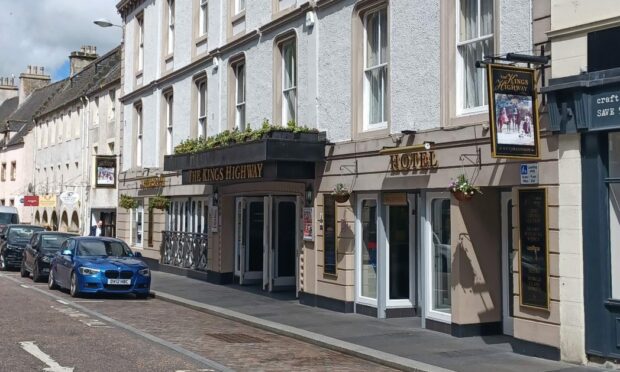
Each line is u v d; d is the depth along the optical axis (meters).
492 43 10.73
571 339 8.95
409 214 13.27
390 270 13.20
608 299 8.65
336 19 14.37
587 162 8.90
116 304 15.55
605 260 8.71
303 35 15.52
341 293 13.85
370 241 13.59
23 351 9.41
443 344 10.38
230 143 16.14
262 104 17.25
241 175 15.46
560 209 9.13
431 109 11.62
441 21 11.41
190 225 21.80
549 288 9.22
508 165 9.93
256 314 13.65
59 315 13.23
